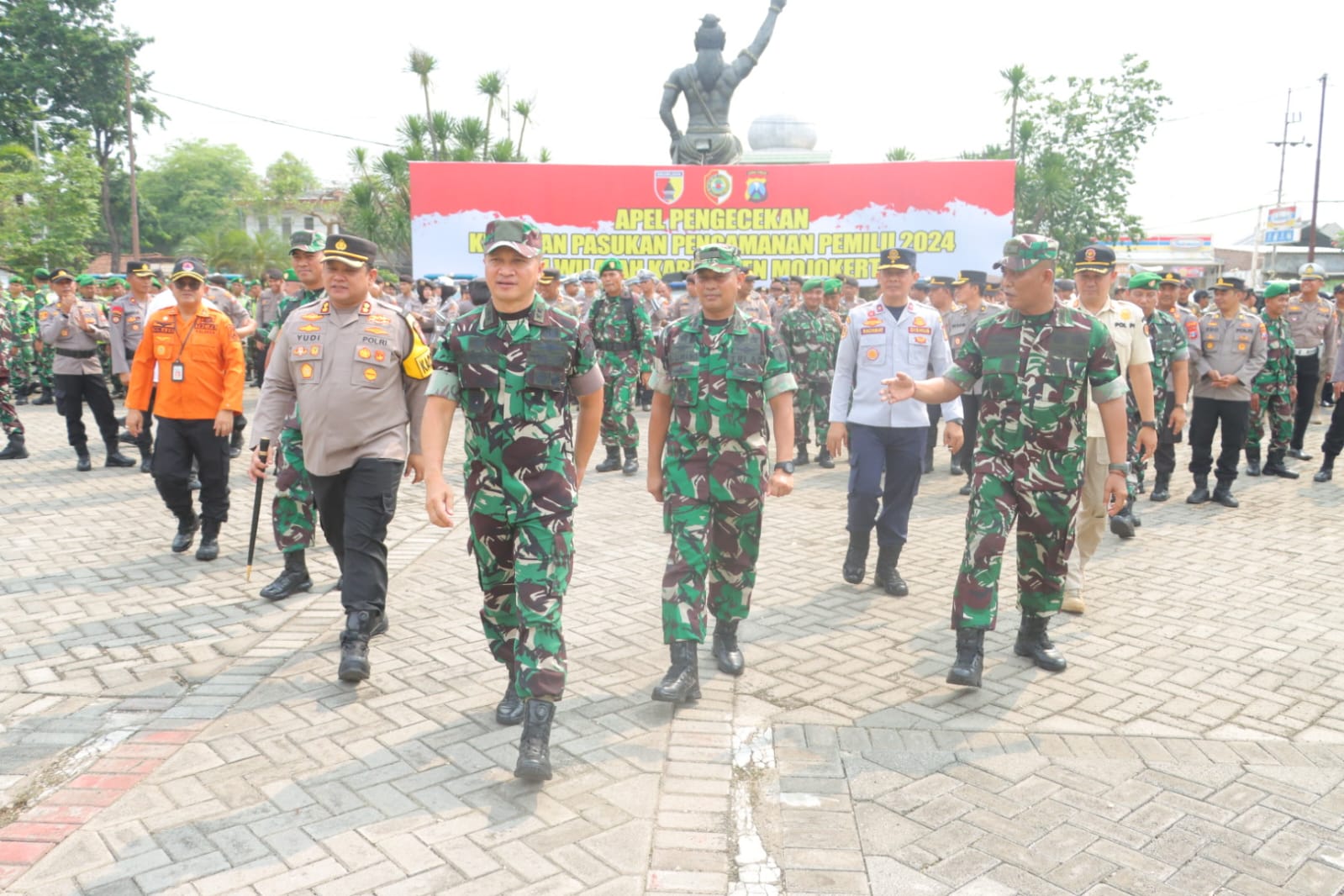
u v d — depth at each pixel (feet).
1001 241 58.95
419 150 79.20
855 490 19.04
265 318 53.57
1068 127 105.81
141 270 31.94
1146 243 149.38
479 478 11.80
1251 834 10.35
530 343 11.38
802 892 9.29
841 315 44.88
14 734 12.81
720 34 62.49
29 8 139.95
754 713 13.39
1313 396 36.73
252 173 235.20
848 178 59.26
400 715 13.21
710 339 13.70
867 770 11.73
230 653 15.69
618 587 19.40
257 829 10.33
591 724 12.95
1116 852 9.98
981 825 10.52
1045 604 14.96
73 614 17.66
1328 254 169.68
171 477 21.08
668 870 9.63
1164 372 26.89
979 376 14.52
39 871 9.55
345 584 14.74
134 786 11.30
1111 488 14.14
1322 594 19.07
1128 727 13.00
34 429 42.93
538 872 9.54
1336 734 12.83
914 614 17.85
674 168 59.77
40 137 138.62
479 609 17.92
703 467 13.84
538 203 60.39
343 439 14.69
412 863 9.69
